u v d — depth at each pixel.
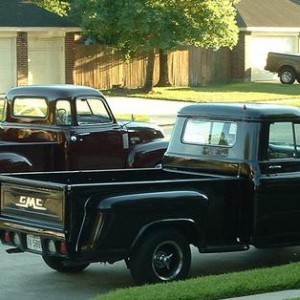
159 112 46.41
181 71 63.34
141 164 21.45
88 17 55.16
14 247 14.34
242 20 66.88
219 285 12.23
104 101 20.86
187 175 15.20
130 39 55.78
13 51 54.97
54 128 20.27
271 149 14.46
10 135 21.06
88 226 12.66
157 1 54.72
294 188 14.54
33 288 13.50
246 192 14.27
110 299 11.54
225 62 66.69
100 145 20.75
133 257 13.01
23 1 57.34
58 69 57.50
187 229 13.50
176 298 11.59
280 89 61.06
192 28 55.03
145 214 12.91
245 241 14.25
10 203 13.61
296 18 70.81
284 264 15.05
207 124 15.11
